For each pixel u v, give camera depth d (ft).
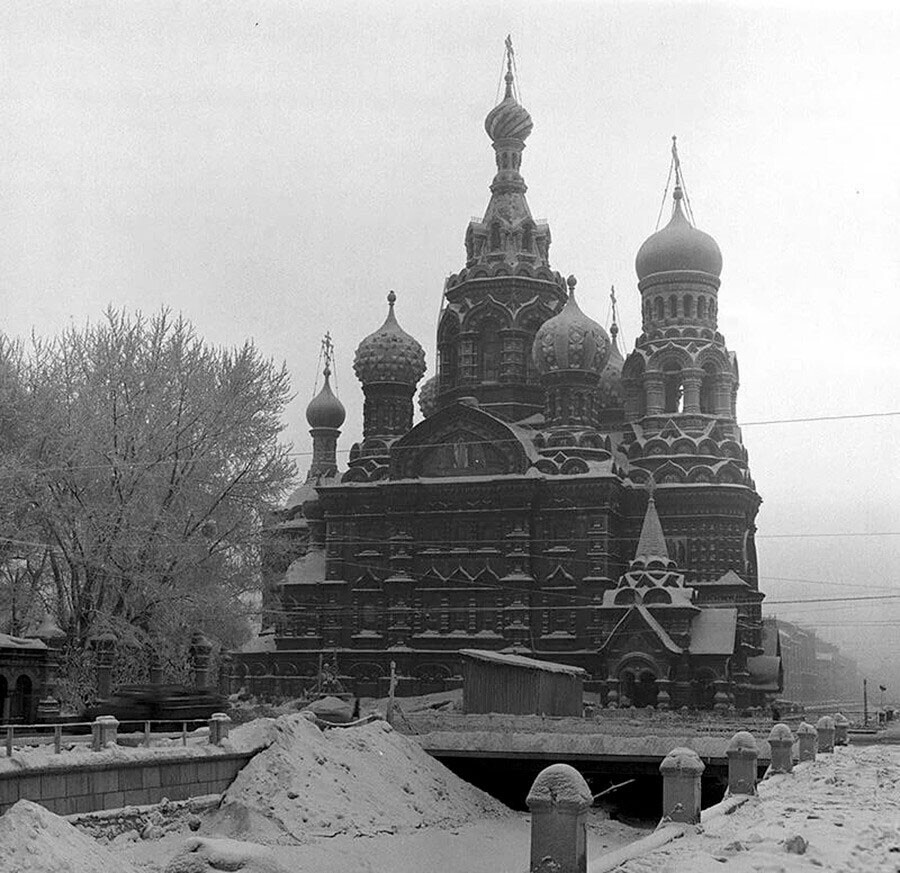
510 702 219.61
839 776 98.22
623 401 350.84
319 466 394.73
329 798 130.21
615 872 50.88
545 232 361.30
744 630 298.35
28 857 49.08
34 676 149.38
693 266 329.72
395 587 311.88
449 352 356.79
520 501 304.91
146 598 187.01
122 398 195.52
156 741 124.67
